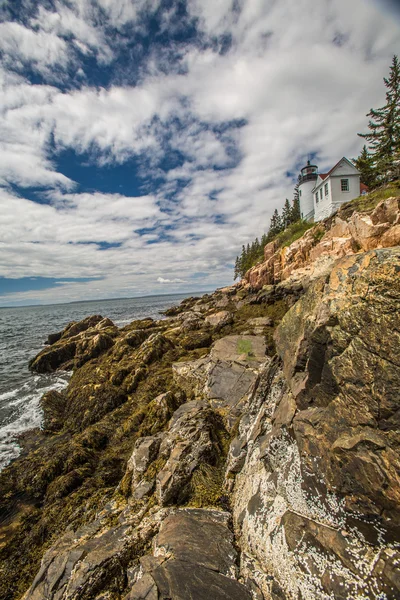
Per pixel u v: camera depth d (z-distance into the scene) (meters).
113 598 4.75
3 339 44.47
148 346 19.30
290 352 7.18
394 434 3.76
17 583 6.34
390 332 4.02
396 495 3.51
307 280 21.98
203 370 14.32
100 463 10.38
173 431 9.21
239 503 6.18
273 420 6.90
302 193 46.09
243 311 28.34
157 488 7.13
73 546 6.07
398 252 4.27
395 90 31.72
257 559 4.78
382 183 32.03
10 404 17.52
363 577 3.54
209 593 4.22
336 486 4.22
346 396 4.48
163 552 5.12
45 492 9.62
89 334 28.27
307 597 3.86
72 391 17.31
